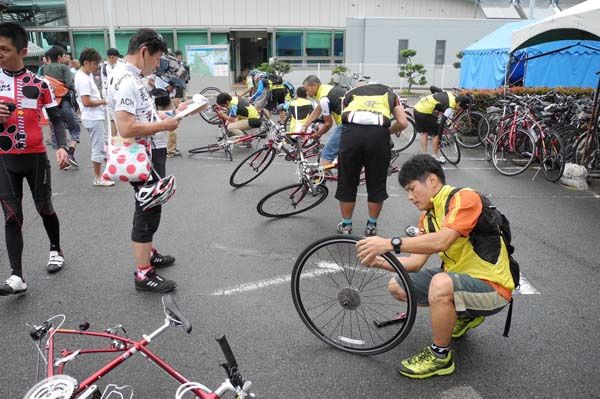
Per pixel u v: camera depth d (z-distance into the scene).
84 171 7.00
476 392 2.41
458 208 2.31
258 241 4.37
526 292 3.42
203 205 5.43
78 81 5.79
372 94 4.25
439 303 2.38
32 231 4.57
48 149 8.55
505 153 7.72
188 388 1.78
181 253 4.09
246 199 5.65
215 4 23.58
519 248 4.21
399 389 2.43
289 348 2.77
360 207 5.36
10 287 3.21
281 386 2.46
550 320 3.05
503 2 28.38
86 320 3.04
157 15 23.38
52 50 7.74
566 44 11.75
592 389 2.42
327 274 3.58
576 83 13.95
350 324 2.99
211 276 3.66
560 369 2.58
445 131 7.60
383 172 4.27
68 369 2.55
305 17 24.42
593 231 4.63
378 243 2.35
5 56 3.12
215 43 23.98
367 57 23.39
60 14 23.41
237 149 8.74
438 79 22.94
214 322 3.03
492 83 16.02
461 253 2.49
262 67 20.73
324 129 5.57
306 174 4.89
